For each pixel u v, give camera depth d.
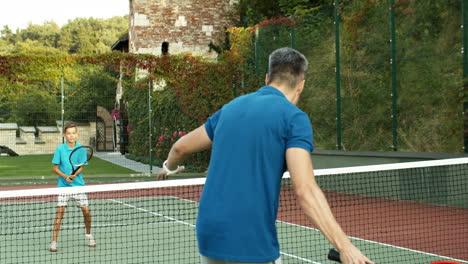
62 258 6.07
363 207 9.88
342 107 12.71
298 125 2.24
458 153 10.02
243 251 2.26
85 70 15.40
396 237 7.07
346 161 12.38
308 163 2.17
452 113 10.27
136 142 20.61
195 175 15.89
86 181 15.55
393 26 11.41
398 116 11.38
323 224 2.09
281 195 10.71
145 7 25.61
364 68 12.14
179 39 26.05
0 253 6.42
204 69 15.56
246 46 15.68
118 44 33.47
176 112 17.19
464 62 9.97
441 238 6.98
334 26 12.89
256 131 2.30
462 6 9.95
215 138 2.45
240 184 2.29
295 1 19.36
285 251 6.29
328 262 5.72
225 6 26.56
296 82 2.47
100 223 8.42
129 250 6.40
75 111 19.64
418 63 10.91
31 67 14.10
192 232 7.54
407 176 10.76
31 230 7.95
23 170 19.81
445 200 10.05
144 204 10.65
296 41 13.96
